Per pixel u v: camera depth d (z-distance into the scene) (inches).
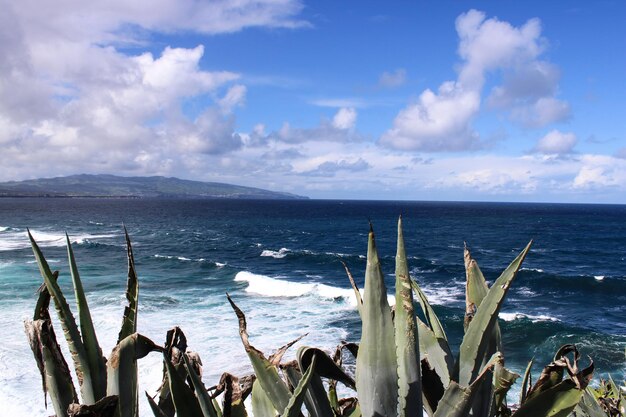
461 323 938.1
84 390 66.3
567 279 1492.4
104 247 2122.3
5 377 548.1
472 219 4891.7
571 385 69.9
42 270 64.8
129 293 73.6
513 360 781.3
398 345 67.6
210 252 2129.7
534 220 4805.6
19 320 780.0
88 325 67.0
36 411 474.9
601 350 797.2
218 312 929.5
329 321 893.2
